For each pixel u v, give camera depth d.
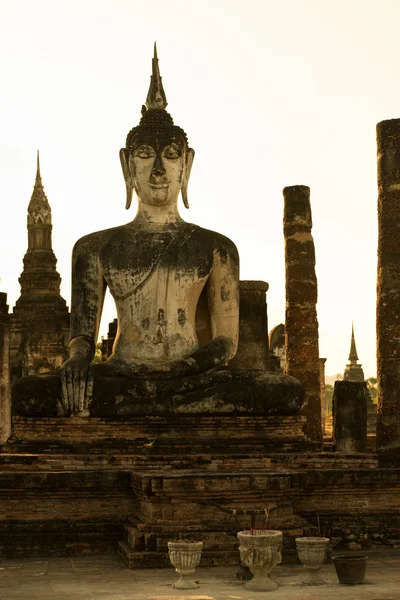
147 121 21.92
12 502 16.50
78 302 21.34
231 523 15.08
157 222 21.59
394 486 17.11
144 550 14.95
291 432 19.66
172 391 19.52
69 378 19.30
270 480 15.23
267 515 14.50
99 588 13.27
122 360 20.38
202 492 15.07
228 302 21.31
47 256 50.25
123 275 20.95
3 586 13.52
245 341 24.89
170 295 20.92
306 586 13.23
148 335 20.70
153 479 15.00
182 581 13.22
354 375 70.75
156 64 22.41
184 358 20.41
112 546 16.45
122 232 21.41
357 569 13.38
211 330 21.53
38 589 13.26
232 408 19.52
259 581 13.08
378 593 12.64
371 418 48.69
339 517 16.91
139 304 20.88
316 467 18.11
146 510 15.61
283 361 40.00
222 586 13.25
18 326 48.72
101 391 19.34
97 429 19.20
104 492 16.70
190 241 21.27
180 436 19.20
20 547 16.19
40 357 48.25
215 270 21.41
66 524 16.48
